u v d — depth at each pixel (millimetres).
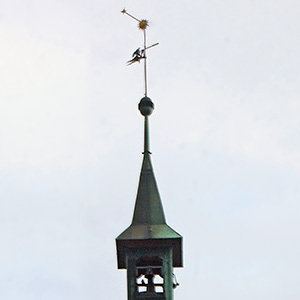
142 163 107312
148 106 109875
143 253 99812
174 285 101625
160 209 103438
